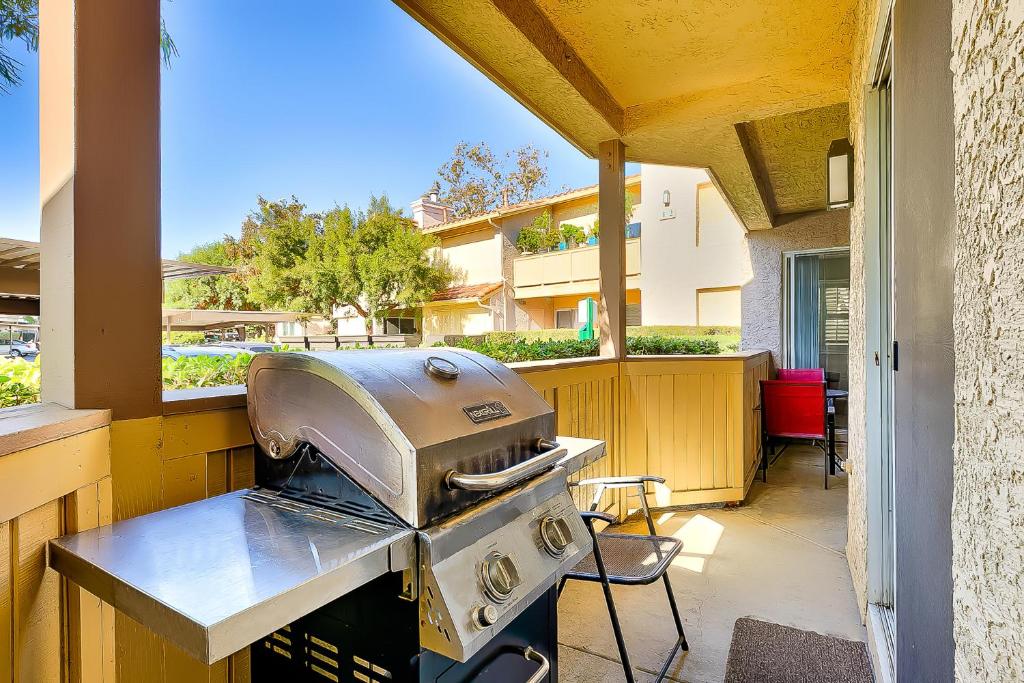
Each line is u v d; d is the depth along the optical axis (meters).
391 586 0.90
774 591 2.45
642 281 8.48
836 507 3.62
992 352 0.61
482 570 0.93
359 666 0.94
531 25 2.24
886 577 2.02
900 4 1.30
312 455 1.02
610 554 1.90
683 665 1.92
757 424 4.44
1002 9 0.58
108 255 0.99
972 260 0.68
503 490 1.09
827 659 1.94
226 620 0.62
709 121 3.08
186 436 1.10
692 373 3.55
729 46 2.57
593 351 3.88
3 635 0.74
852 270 2.60
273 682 1.07
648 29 2.43
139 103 1.04
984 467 0.63
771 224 5.77
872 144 2.04
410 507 0.89
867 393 2.04
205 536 0.87
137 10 1.04
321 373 1.00
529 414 1.21
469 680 1.00
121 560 0.78
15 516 0.75
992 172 0.61
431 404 1.00
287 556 0.80
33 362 1.32
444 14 2.05
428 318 10.42
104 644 0.93
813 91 2.77
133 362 1.02
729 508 3.61
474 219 10.45
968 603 0.69
